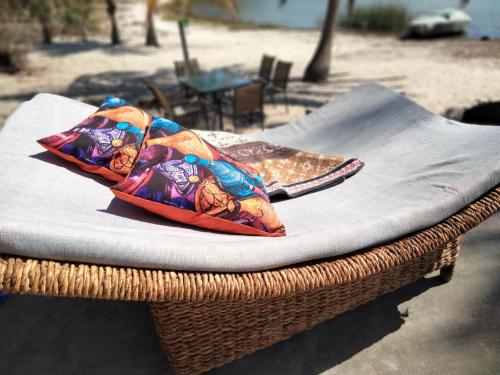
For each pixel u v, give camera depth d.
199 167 1.66
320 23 17.00
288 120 5.88
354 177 2.26
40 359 1.95
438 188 1.78
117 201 1.65
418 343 1.95
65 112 2.25
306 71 8.08
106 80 8.31
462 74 7.70
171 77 8.48
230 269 1.29
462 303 2.15
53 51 11.37
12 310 2.23
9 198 1.31
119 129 1.87
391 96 2.75
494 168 1.70
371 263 1.45
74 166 1.82
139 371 1.87
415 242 1.53
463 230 1.57
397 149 2.35
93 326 2.12
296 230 1.78
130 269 1.19
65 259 1.13
